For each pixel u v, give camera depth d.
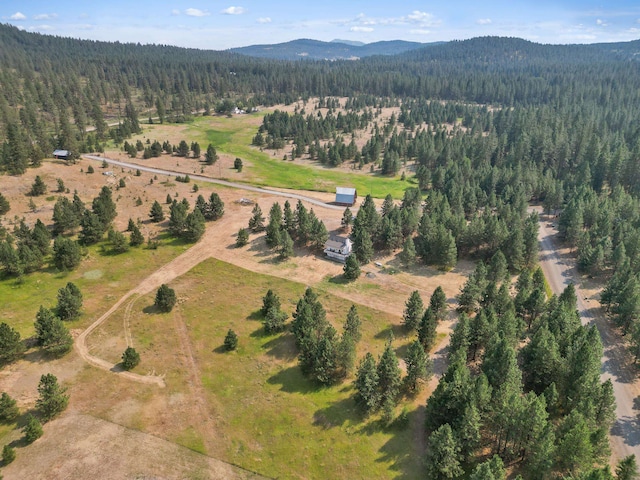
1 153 148.75
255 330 85.25
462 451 57.19
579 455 49.38
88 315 88.12
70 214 117.69
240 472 57.38
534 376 68.12
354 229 119.12
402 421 63.69
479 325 75.00
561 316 74.50
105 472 56.53
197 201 131.62
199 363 76.38
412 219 123.19
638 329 76.69
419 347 68.00
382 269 109.81
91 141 196.62
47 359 75.88
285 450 60.47
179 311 90.62
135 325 85.69
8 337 72.88
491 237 113.94
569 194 148.75
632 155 161.25
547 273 112.19
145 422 64.12
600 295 99.44
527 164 186.88
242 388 71.12
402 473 57.12
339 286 101.25
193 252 114.75
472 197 145.88
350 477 56.75
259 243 120.25
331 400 68.88
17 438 61.06
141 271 105.38
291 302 94.25
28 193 134.88
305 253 116.25
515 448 57.25
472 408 55.25
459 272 109.75
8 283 96.88
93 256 110.00
